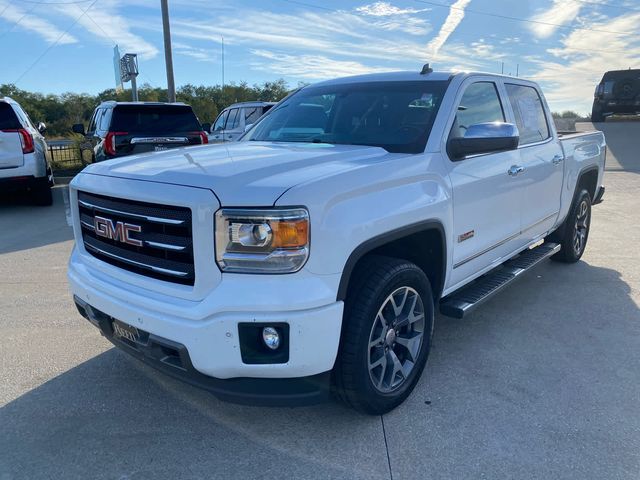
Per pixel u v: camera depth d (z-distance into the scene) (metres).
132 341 2.81
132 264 2.79
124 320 2.75
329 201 2.51
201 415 3.08
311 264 2.45
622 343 3.99
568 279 5.47
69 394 3.29
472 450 2.75
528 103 4.68
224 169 2.67
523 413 3.07
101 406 3.16
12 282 5.45
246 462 2.67
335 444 2.81
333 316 2.52
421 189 3.08
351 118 3.78
